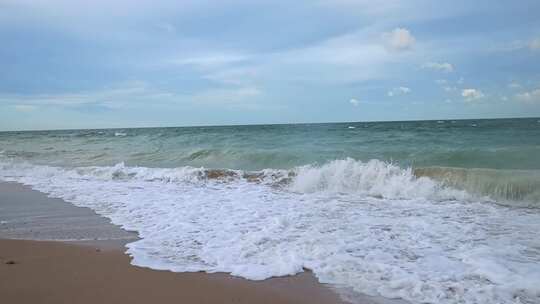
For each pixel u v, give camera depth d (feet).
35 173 41.78
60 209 24.18
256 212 22.52
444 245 16.37
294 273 13.51
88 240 17.62
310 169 33.24
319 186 30.35
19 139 114.42
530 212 22.45
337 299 11.57
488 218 21.04
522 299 11.42
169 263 14.55
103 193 29.35
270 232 18.30
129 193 29.19
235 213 22.33
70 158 57.36
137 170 39.22
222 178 35.29
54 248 16.40
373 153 45.16
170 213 22.52
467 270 13.53
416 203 25.07
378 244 16.48
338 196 27.58
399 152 44.55
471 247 16.03
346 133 82.07
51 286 12.39
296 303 11.34
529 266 13.88
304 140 68.54
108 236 18.22
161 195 28.22
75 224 20.52
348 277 13.10
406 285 12.39
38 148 75.56
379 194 28.17
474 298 11.50
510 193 26.76
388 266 13.92
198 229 19.07
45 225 20.40
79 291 12.01
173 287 12.38
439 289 12.07
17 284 12.58
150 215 22.13
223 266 14.21
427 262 14.38
